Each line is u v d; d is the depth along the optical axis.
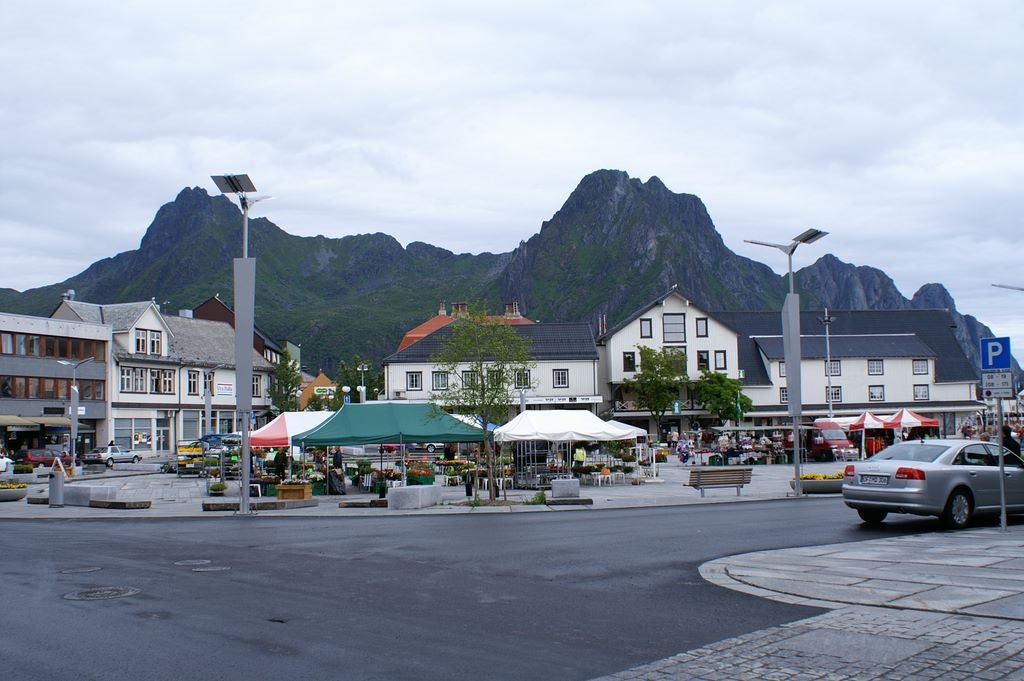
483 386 29.30
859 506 18.00
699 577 12.24
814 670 7.43
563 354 76.25
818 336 85.38
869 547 14.52
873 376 82.81
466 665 7.78
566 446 44.69
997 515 18.52
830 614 9.52
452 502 27.77
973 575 11.47
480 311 30.50
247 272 25.41
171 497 32.31
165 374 74.38
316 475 36.06
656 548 15.33
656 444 65.19
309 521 22.42
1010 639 8.27
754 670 7.48
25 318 61.88
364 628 9.27
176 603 10.65
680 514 22.05
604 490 32.84
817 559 13.30
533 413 35.19
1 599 10.98
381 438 31.38
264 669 7.71
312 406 94.12
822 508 22.75
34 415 61.69
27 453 54.34
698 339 78.12
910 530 17.22
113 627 9.37
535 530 18.77
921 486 17.02
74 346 65.50
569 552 15.02
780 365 81.81
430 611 10.12
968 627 8.76
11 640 8.82
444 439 31.72
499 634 8.96
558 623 9.45
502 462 34.75
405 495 25.89
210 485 33.22
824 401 81.94
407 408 32.84
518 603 10.56
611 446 45.62
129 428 70.00
